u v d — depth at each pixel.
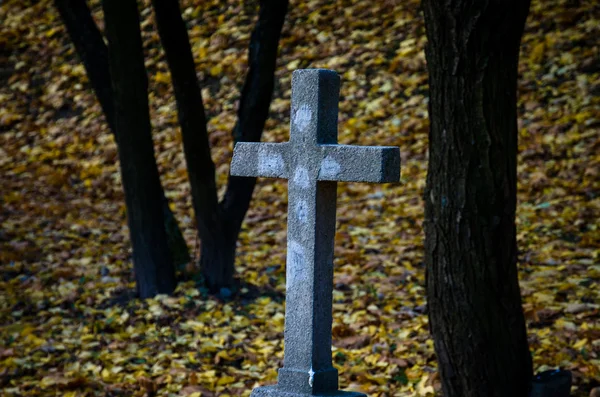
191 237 9.05
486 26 4.04
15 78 14.05
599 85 10.09
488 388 4.45
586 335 5.74
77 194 10.74
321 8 12.98
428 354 5.77
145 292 7.38
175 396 5.43
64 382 5.72
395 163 3.32
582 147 9.25
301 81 3.46
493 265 4.32
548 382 4.50
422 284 7.11
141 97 7.22
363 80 11.51
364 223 8.72
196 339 6.41
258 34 7.11
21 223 9.46
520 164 9.27
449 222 4.32
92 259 8.47
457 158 4.24
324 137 3.48
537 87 10.43
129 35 6.98
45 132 12.63
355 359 5.85
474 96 4.13
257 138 7.24
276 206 9.66
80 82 13.48
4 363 6.09
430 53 4.24
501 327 4.39
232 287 7.42
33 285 7.86
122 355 6.18
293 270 3.51
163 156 11.22
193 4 13.91
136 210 7.34
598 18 11.05
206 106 11.94
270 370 5.79
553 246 7.52
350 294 7.07
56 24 15.04
